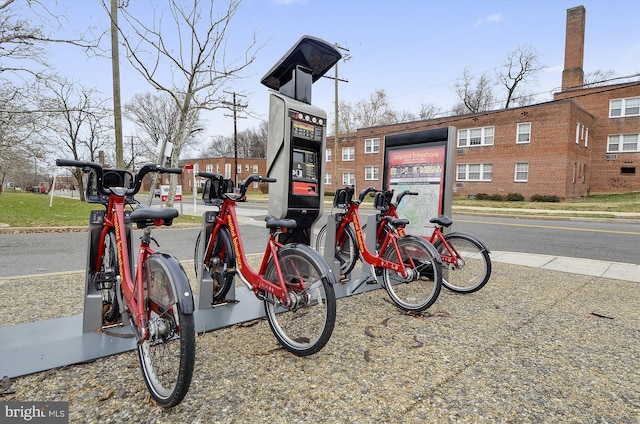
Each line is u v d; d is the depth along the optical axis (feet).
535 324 10.28
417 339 9.12
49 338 8.34
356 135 94.32
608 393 6.84
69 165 7.47
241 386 6.79
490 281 15.11
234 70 35.58
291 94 12.32
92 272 8.87
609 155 71.41
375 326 9.98
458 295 13.06
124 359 7.64
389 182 17.33
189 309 5.82
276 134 11.56
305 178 12.04
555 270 17.24
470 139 73.36
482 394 6.71
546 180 63.72
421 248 11.50
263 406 6.19
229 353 8.13
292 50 11.57
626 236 28.99
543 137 63.82
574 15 75.56
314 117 12.03
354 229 13.89
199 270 11.14
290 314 9.81
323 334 7.71
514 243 25.84
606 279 15.55
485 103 126.41
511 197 66.44
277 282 8.57
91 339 8.34
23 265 16.01
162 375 6.77
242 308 10.72
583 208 52.54
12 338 8.31
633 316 11.03
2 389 6.41
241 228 32.55
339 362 7.83
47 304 10.78
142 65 31.50
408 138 16.37
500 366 7.79
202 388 6.70
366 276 15.01
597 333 9.69
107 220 8.59
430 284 13.39
